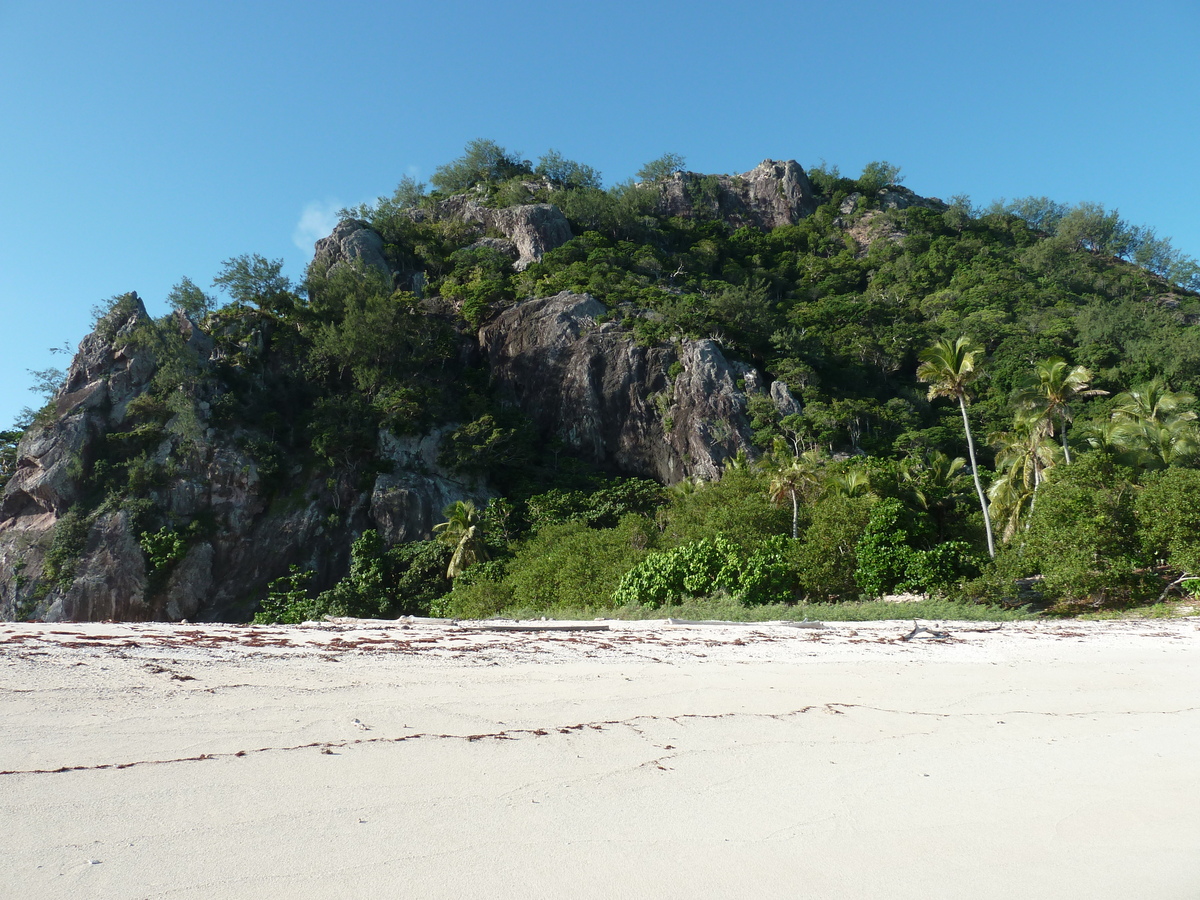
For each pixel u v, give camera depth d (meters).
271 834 4.77
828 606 28.30
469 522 62.25
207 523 72.94
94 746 6.20
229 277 96.56
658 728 7.94
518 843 4.89
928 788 6.45
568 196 143.00
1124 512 28.77
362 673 10.32
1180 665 13.43
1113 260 166.00
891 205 165.50
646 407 96.19
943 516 45.94
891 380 112.62
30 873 4.03
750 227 162.75
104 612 66.38
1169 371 92.31
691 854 4.90
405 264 127.44
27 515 73.94
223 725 7.06
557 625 23.36
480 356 110.19
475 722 7.78
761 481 59.66
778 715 8.80
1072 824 5.75
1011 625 22.84
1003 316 115.25
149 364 82.44
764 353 104.50
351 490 79.19
